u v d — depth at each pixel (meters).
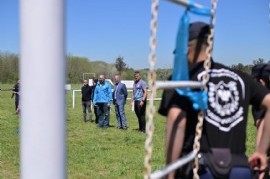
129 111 24.20
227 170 2.45
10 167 8.65
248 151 9.77
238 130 2.59
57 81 2.09
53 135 2.09
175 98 2.41
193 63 2.56
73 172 8.17
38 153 2.07
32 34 2.05
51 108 2.08
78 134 13.84
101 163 9.00
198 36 2.53
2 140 12.32
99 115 15.58
